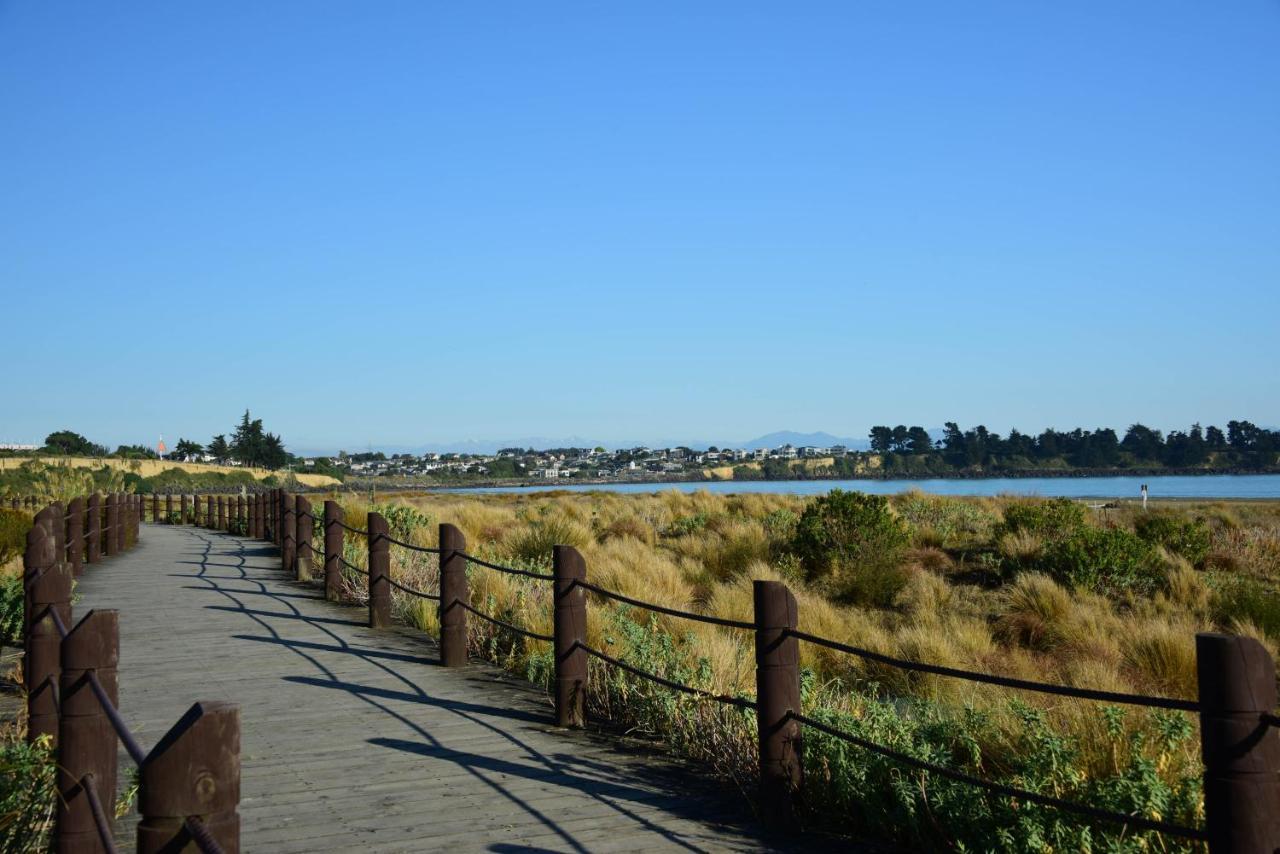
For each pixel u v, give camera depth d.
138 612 14.23
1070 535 19.86
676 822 6.15
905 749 6.51
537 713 8.80
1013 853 5.32
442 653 10.75
